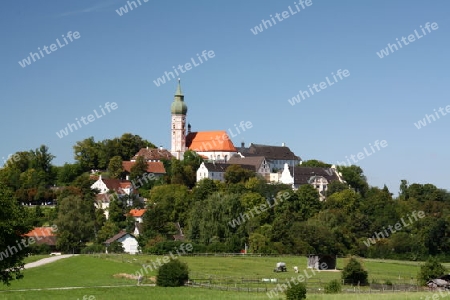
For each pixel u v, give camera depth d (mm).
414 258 196000
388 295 100688
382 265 166750
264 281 124000
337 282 109750
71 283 124625
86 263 151875
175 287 115125
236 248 186000
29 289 114875
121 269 143500
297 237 189625
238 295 103000
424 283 121875
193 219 199125
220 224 194375
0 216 93625
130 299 98750
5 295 105062
